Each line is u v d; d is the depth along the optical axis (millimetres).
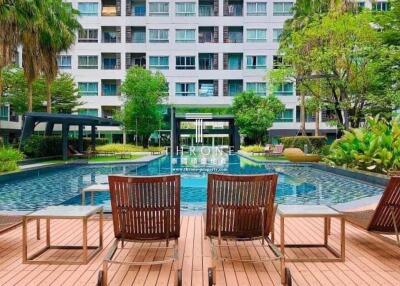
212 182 3967
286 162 20375
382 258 4402
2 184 13164
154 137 41938
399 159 11766
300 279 3746
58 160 21328
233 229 4035
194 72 42094
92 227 5828
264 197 3998
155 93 31219
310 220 6305
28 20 19141
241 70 42125
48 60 22938
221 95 42094
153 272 3924
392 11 18062
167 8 42375
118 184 3844
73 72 42250
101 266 4105
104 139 37125
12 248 4766
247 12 42250
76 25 26344
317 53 17125
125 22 42531
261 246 4816
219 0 42250
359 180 12656
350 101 17938
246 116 33781
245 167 19812
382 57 16312
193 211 8016
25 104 32781
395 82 17969
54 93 34219
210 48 42219
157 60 42281
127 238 3939
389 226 4379
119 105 42344
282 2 42031
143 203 3879
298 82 20000
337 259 4289
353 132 14617
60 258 4359
